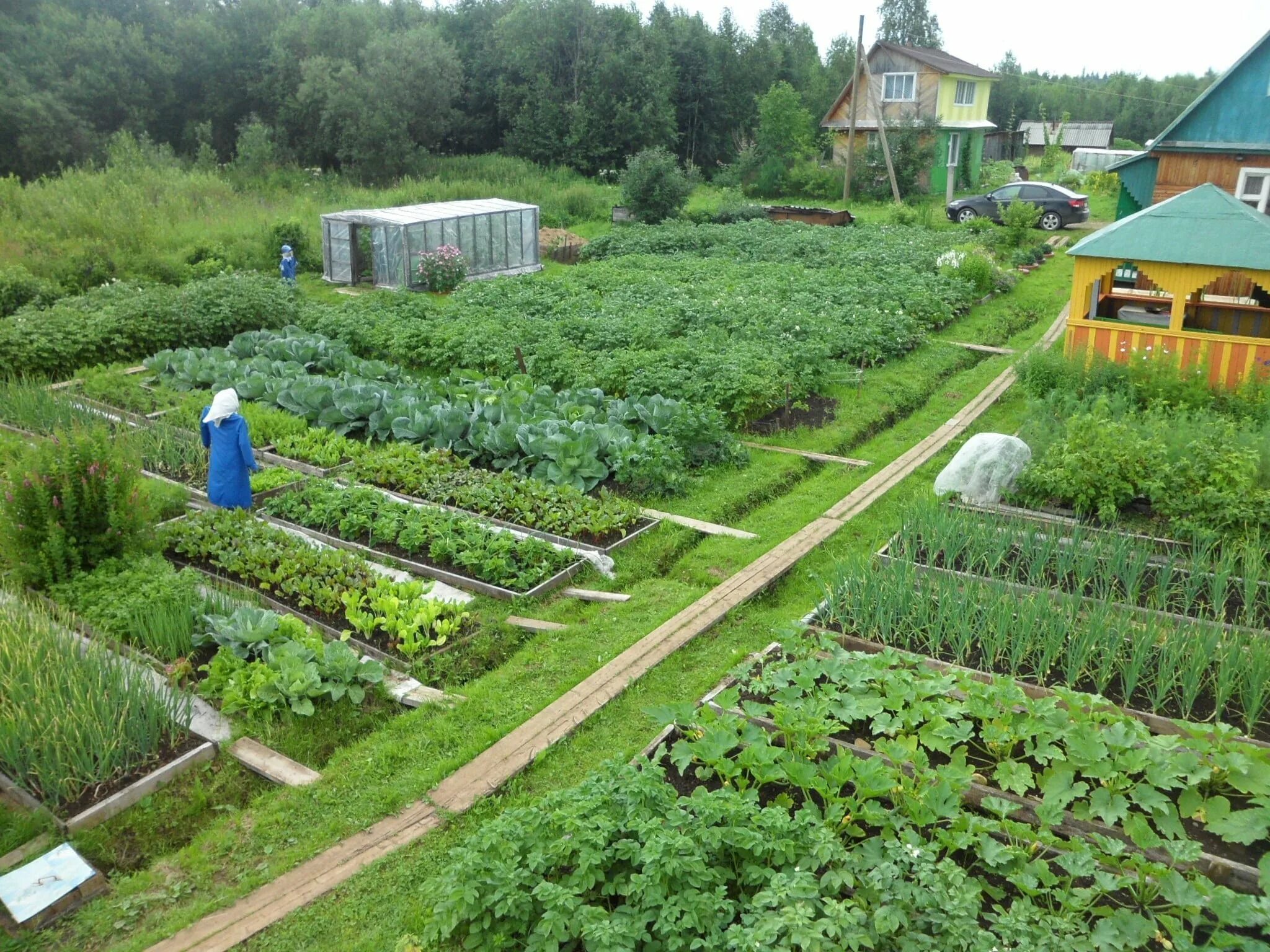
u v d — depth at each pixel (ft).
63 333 53.72
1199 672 21.03
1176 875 15.31
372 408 42.68
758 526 33.86
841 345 52.42
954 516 29.91
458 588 29.09
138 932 16.72
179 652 24.79
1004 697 19.86
